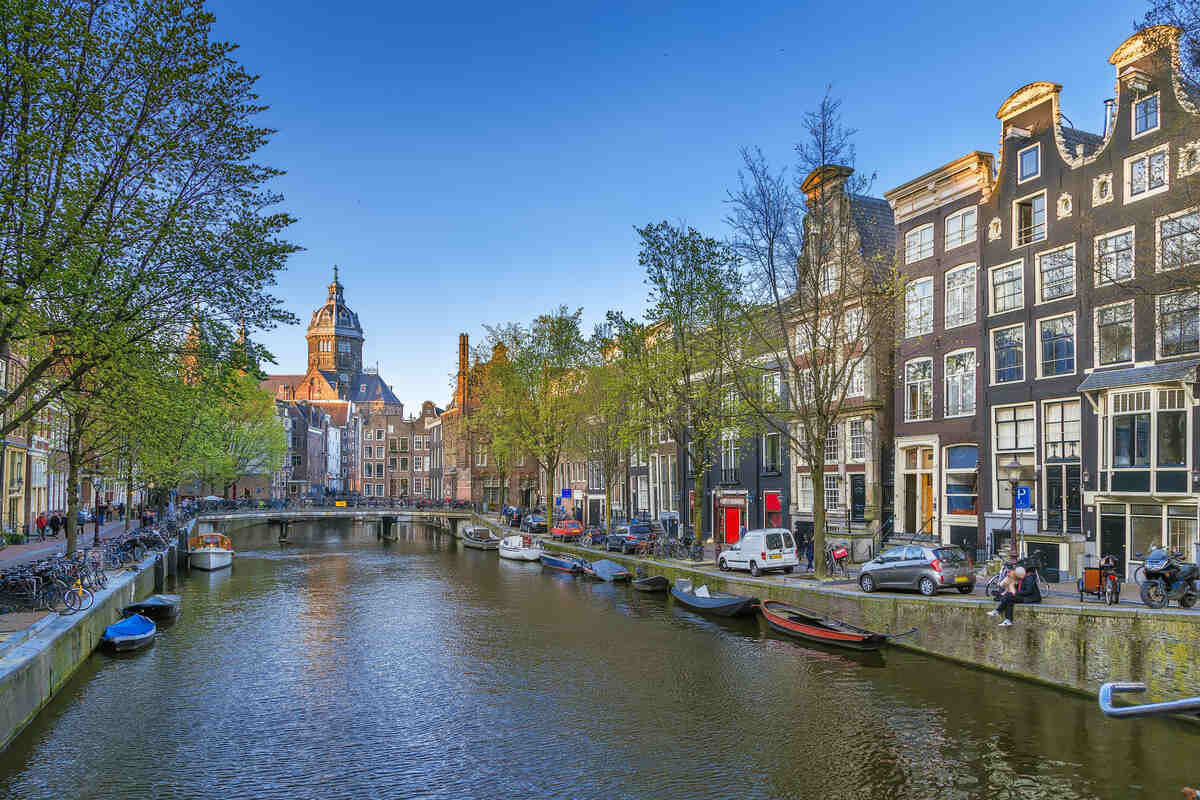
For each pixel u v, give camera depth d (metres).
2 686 14.65
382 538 75.81
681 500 48.50
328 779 13.79
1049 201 26.84
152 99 18.27
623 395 40.44
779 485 39.81
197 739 15.88
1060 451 26.09
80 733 16.20
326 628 27.44
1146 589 17.41
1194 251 19.94
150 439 27.72
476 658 22.50
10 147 16.41
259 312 20.80
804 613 23.86
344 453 157.75
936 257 31.38
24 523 44.16
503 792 13.12
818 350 32.09
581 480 66.56
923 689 17.64
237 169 19.66
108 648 23.17
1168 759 13.40
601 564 39.47
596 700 18.08
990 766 13.31
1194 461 21.81
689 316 33.59
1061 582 23.36
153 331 19.36
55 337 17.62
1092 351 24.92
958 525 29.89
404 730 16.33
